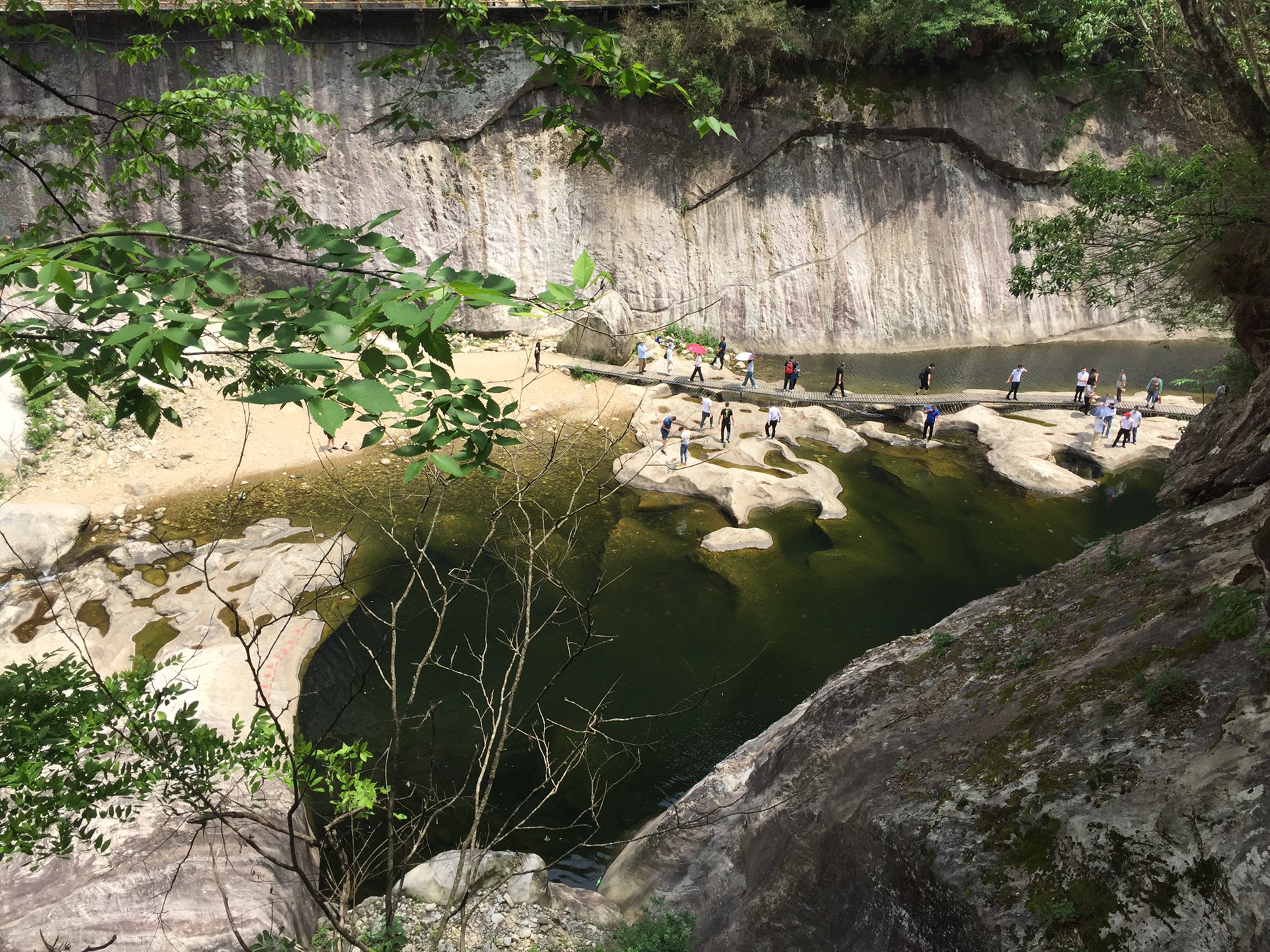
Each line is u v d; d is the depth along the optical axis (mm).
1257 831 5742
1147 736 7176
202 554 20125
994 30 37562
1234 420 13023
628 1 34562
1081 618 10016
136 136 5930
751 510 24016
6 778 4168
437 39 4766
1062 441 28609
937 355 39844
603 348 34906
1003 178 40875
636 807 13797
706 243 38906
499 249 37188
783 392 32562
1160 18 14492
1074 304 41719
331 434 2201
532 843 13008
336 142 34156
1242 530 9938
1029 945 6273
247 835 10328
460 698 15672
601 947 9672
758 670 17156
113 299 2498
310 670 16219
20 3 5613
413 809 12930
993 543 22547
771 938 8891
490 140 36594
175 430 26266
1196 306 14266
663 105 37812
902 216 40156
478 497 23359
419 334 2523
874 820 8133
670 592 19828
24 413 24359
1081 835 6668
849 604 19625
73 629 17156
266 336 2625
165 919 9203
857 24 36344
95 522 22000
